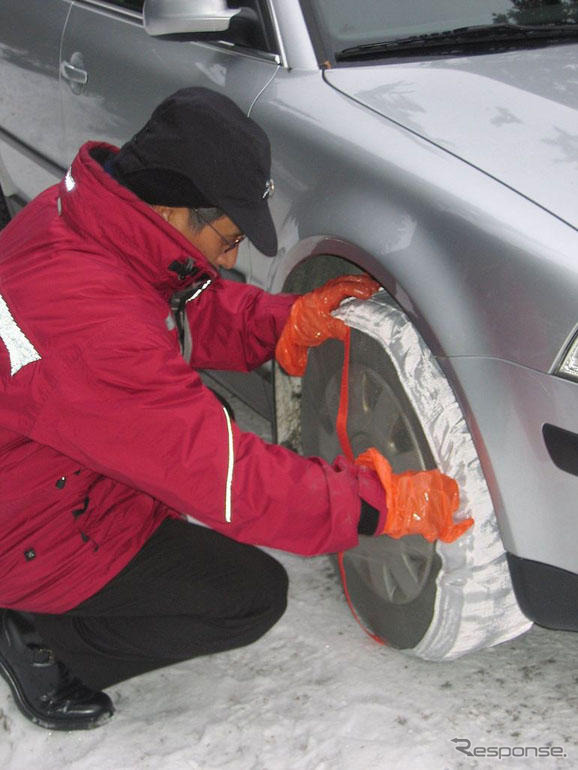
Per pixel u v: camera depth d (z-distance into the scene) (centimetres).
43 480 168
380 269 173
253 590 190
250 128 150
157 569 183
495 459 160
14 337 151
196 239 156
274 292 215
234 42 225
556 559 161
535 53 212
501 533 166
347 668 207
